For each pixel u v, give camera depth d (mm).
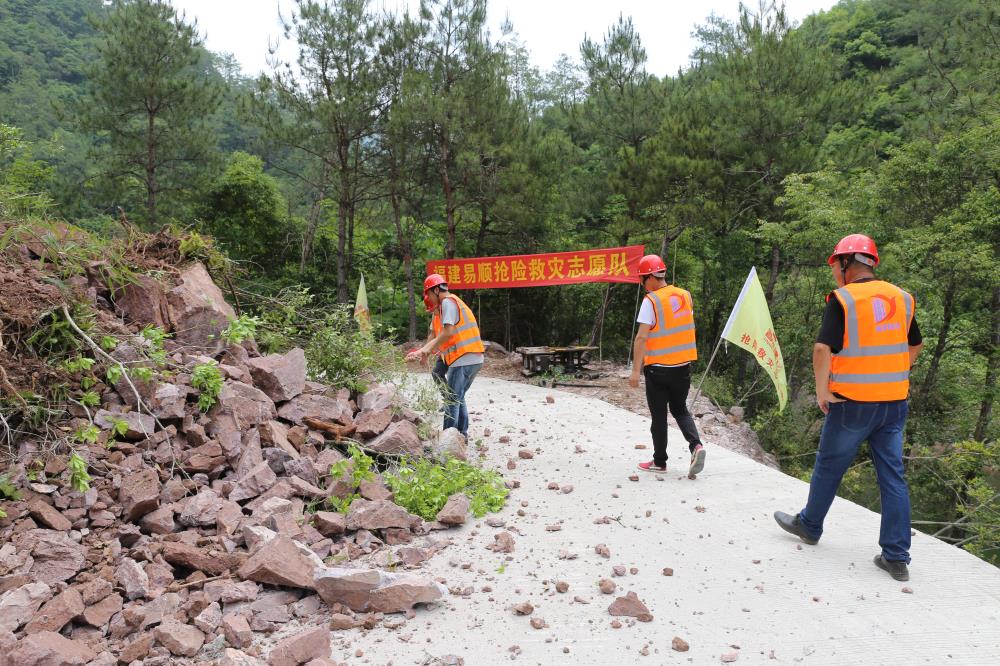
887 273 13133
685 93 17328
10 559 3066
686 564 3781
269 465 4438
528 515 4555
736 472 5465
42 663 2486
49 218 5562
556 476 5406
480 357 6141
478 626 3113
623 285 18375
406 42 15344
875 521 4418
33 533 3238
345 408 5633
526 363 11930
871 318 3553
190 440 4340
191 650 2793
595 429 7062
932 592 3432
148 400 4375
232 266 7055
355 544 3941
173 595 3166
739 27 16016
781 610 3260
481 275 13109
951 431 13984
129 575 3164
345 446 5156
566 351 11750
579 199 16875
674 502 4781
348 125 15484
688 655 2871
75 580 3160
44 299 4492
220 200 21875
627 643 2971
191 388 4586
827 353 3650
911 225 13359
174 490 3945
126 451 4055
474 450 6199
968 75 16719
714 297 18250
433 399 6145
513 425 7242
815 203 13461
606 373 12117
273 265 22141
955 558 3844
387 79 15625
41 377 4117
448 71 15305
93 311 4766
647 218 15500
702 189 14648
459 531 4273
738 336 6641
